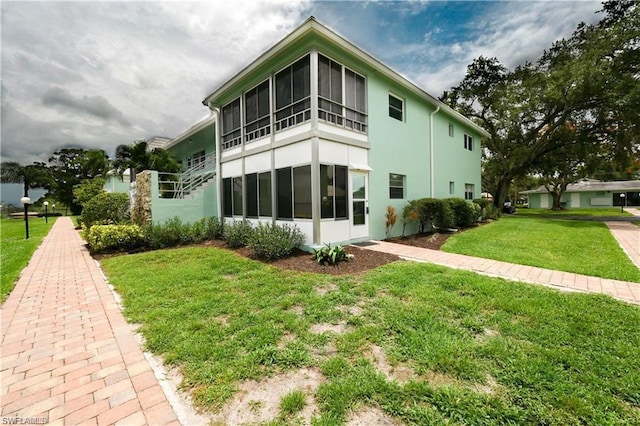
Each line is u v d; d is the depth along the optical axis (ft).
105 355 9.50
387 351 9.20
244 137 33.58
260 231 24.98
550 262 20.68
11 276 19.56
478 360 8.52
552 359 8.47
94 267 22.68
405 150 36.09
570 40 54.70
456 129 49.80
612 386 7.23
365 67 29.55
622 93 45.03
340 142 26.81
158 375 8.35
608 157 57.16
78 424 6.57
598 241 28.94
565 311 11.82
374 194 31.09
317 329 10.94
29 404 7.25
